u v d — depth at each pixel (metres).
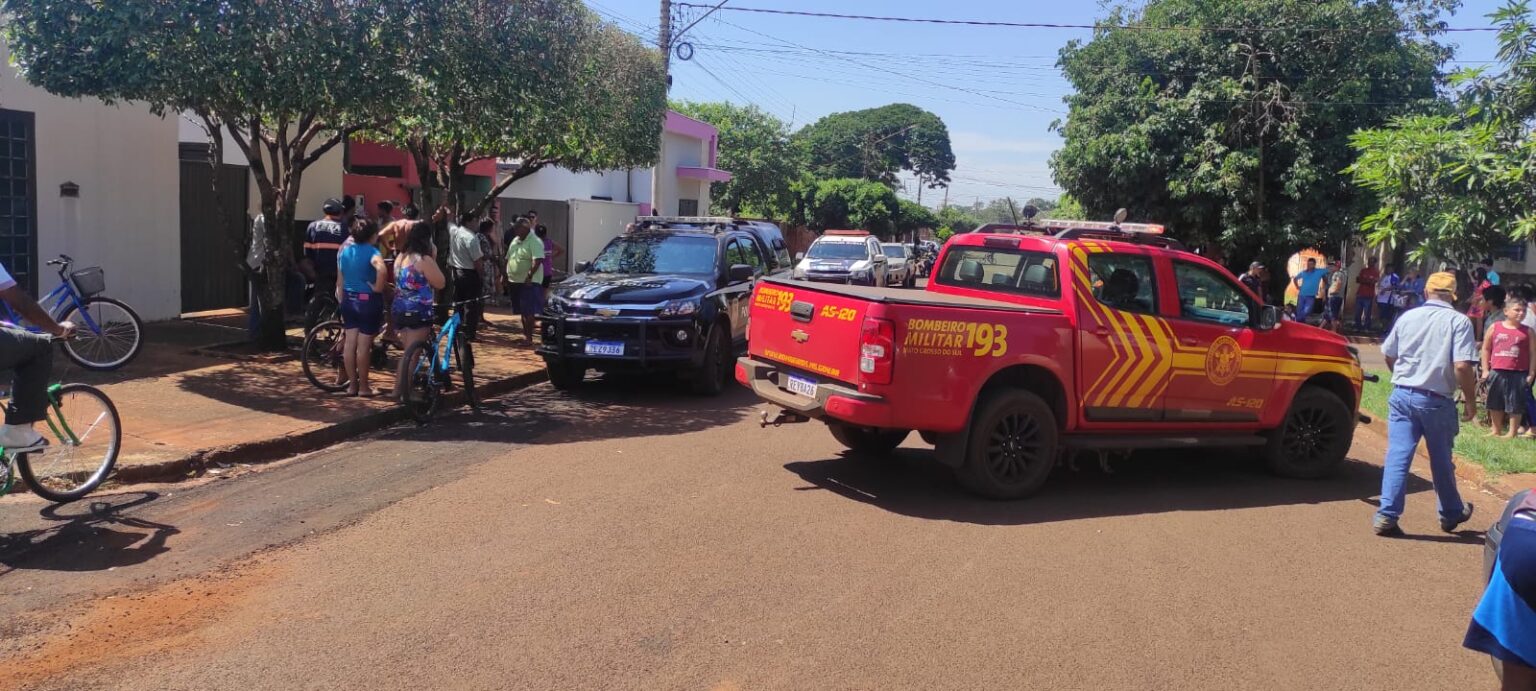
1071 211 27.58
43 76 8.33
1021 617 4.78
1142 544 6.05
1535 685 2.86
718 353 10.77
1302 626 4.86
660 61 18.30
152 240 12.74
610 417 9.30
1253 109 22.69
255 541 5.39
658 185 19.02
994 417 6.71
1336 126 22.56
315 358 9.45
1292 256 24.86
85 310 9.50
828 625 4.57
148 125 12.55
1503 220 10.10
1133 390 7.25
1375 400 12.13
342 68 8.66
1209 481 7.92
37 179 11.06
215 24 8.29
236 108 9.09
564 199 26.53
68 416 6.00
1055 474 7.86
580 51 12.99
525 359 11.95
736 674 4.02
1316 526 6.70
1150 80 23.56
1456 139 10.46
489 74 10.08
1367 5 22.86
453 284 13.24
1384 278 22.52
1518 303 9.84
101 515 5.74
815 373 6.95
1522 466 8.59
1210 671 4.29
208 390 8.90
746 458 7.80
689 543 5.63
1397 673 4.38
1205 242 24.19
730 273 11.13
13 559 5.02
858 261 24.22
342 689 3.77
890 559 5.53
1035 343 6.80
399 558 5.21
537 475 7.00
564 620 4.48
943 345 6.46
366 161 21.56
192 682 3.79
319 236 10.89
